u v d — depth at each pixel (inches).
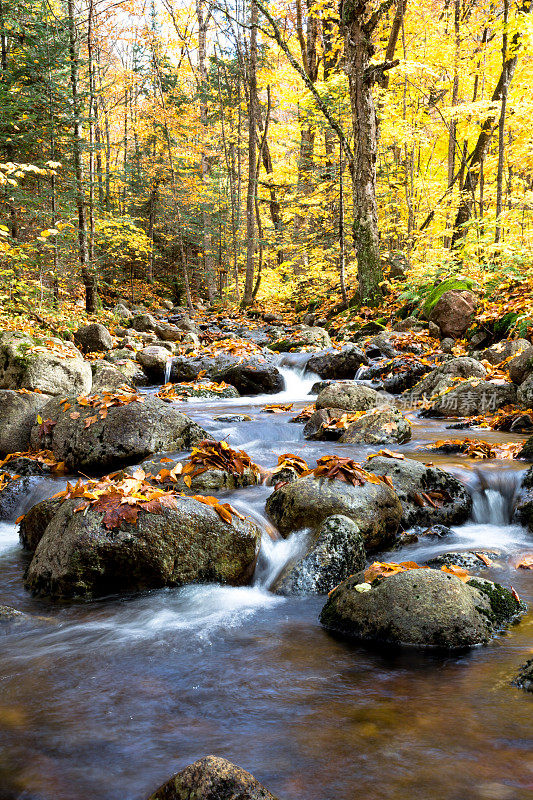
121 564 129.3
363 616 107.8
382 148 810.2
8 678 95.1
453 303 447.2
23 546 165.3
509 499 180.9
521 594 124.0
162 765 72.5
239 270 1159.0
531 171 904.9
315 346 521.7
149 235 1005.2
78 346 501.7
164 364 451.2
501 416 272.8
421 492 173.9
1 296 476.7
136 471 155.9
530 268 483.2
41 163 550.6
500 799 63.9
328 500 149.7
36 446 216.8
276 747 75.1
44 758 74.2
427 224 745.0
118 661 100.7
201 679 93.8
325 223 863.1
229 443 241.8
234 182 1082.1
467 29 706.8
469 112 612.1
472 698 85.6
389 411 242.1
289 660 99.7
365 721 80.4
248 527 141.3
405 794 65.4
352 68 607.2
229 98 987.3
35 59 538.3
